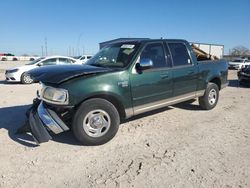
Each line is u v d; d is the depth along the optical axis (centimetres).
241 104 834
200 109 731
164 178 361
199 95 680
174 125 589
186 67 621
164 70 568
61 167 395
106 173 377
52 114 455
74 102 443
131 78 506
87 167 395
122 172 379
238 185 342
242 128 573
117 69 501
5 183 351
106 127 475
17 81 1480
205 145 474
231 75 2180
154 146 471
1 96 984
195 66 648
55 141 494
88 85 454
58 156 431
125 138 509
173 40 617
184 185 342
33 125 468
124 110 507
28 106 788
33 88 1249
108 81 476
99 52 621
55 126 447
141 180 356
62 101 442
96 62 580
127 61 520
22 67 1499
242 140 500
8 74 1485
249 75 1335
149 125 588
